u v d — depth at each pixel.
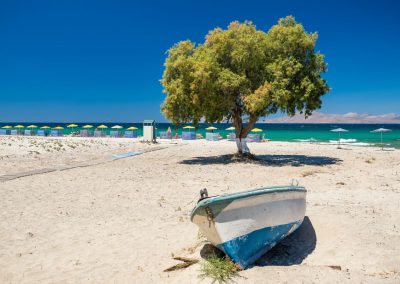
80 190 15.75
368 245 8.36
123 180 18.30
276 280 6.83
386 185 16.25
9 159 25.66
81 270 7.79
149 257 8.39
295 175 19.91
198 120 25.56
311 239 8.91
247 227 7.50
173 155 30.52
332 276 6.95
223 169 22.39
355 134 78.31
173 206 12.95
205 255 8.04
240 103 26.12
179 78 24.56
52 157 27.77
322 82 25.41
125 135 55.50
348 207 11.62
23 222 11.06
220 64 24.97
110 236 9.80
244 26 25.64
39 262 8.21
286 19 26.19
